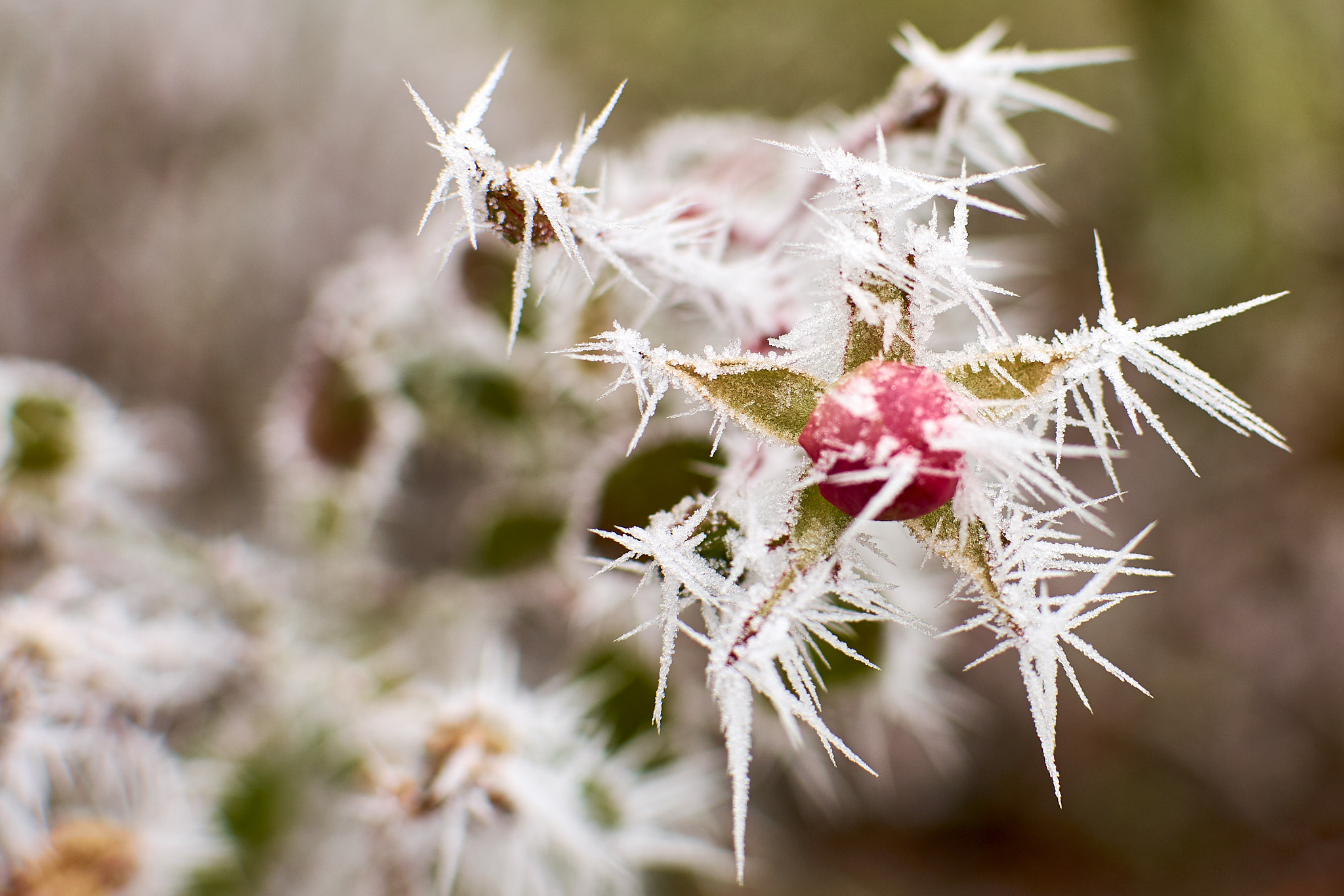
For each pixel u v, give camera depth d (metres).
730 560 0.21
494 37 0.58
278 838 0.34
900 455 0.20
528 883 0.29
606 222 0.22
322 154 0.53
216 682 0.35
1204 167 0.58
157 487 0.47
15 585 0.34
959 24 0.59
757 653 0.20
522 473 0.33
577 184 0.27
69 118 0.49
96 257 0.50
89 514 0.35
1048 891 0.61
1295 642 0.59
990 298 0.36
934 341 0.28
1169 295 0.58
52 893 0.29
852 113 0.59
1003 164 0.28
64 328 0.49
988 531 0.20
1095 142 0.59
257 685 0.35
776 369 0.21
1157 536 0.59
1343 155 0.58
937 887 0.61
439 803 0.26
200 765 0.35
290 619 0.36
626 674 0.30
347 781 0.35
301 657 0.36
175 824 0.32
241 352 0.51
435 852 0.28
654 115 0.59
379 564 0.41
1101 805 0.61
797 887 0.59
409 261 0.33
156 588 0.35
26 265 0.49
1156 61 0.58
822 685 0.22
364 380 0.32
